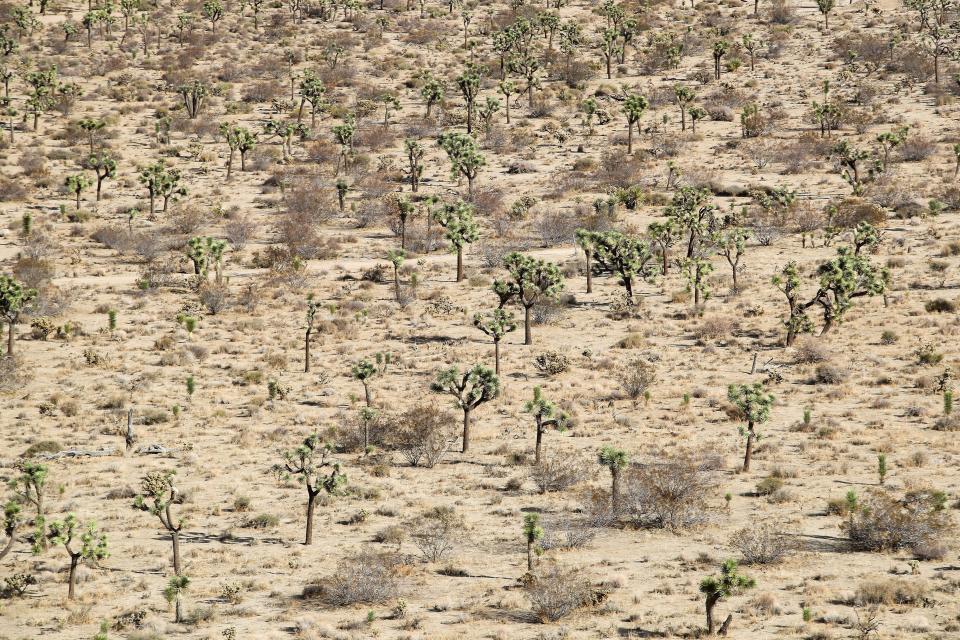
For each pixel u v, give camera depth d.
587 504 168.50
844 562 141.25
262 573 148.50
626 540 157.00
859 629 114.38
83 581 147.88
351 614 130.62
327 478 163.88
